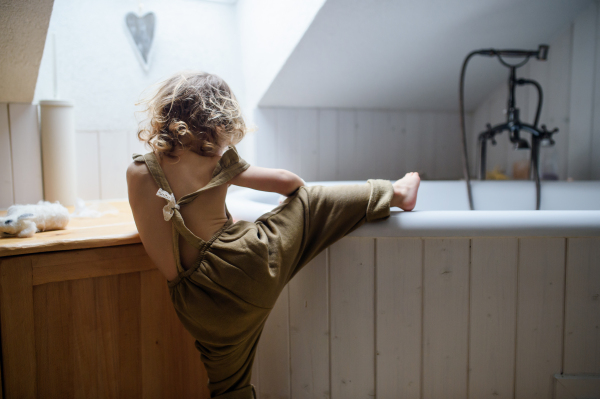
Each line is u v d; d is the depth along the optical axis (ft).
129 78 5.80
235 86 6.65
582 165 6.02
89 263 3.18
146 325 3.45
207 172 2.97
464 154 5.54
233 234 2.93
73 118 5.14
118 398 3.39
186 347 3.64
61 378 3.17
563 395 3.24
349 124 7.10
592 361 3.23
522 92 6.96
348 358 3.31
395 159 7.53
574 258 3.14
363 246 3.18
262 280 2.84
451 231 3.10
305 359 3.40
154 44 5.94
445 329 3.22
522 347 3.22
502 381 3.25
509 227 3.08
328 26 5.29
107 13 5.58
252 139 6.46
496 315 3.19
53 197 5.12
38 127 5.23
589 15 5.82
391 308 3.22
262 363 3.53
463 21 5.70
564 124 6.28
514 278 3.16
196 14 6.22
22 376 3.02
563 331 3.20
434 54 6.24
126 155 5.88
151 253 2.95
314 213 3.19
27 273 2.97
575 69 6.05
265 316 3.03
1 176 5.10
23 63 4.39
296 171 6.82
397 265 3.18
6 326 2.94
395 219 3.15
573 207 5.52
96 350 3.27
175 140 2.91
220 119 2.99
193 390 3.71
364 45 5.76
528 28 6.07
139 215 2.90
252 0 6.14
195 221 2.88
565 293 3.17
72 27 5.41
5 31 3.90
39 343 3.07
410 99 7.21
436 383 3.27
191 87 2.98
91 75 5.57
